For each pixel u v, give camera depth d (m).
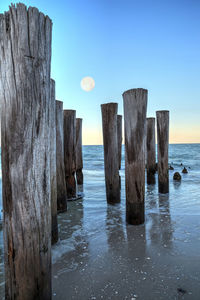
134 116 3.51
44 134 1.42
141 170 3.63
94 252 2.74
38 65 1.35
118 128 7.12
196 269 2.30
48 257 1.50
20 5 1.28
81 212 4.49
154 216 4.17
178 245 2.89
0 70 1.32
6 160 1.34
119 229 3.52
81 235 3.32
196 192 6.53
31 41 1.31
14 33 1.28
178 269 2.30
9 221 1.37
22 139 1.32
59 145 4.42
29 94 1.32
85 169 14.43
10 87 1.30
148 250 2.76
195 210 4.56
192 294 1.92
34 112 1.35
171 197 5.82
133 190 3.67
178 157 26.59
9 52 1.29
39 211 1.41
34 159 1.37
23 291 1.39
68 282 2.11
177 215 4.21
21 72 1.29
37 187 1.39
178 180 8.91
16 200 1.34
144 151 3.62
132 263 2.45
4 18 1.30
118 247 2.86
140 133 3.53
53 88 3.21
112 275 2.21
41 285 1.45
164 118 6.09
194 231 3.38
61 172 4.48
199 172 12.23
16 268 1.38
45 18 1.40
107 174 5.05
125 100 3.58
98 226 3.69
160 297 1.88
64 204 4.52
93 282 2.11
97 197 5.85
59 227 3.67
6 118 1.32
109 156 4.96
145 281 2.11
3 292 1.98
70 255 2.67
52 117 3.12
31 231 1.38
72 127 5.45
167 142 6.22
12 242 1.37
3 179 1.38
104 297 1.89
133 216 3.70
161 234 3.28
